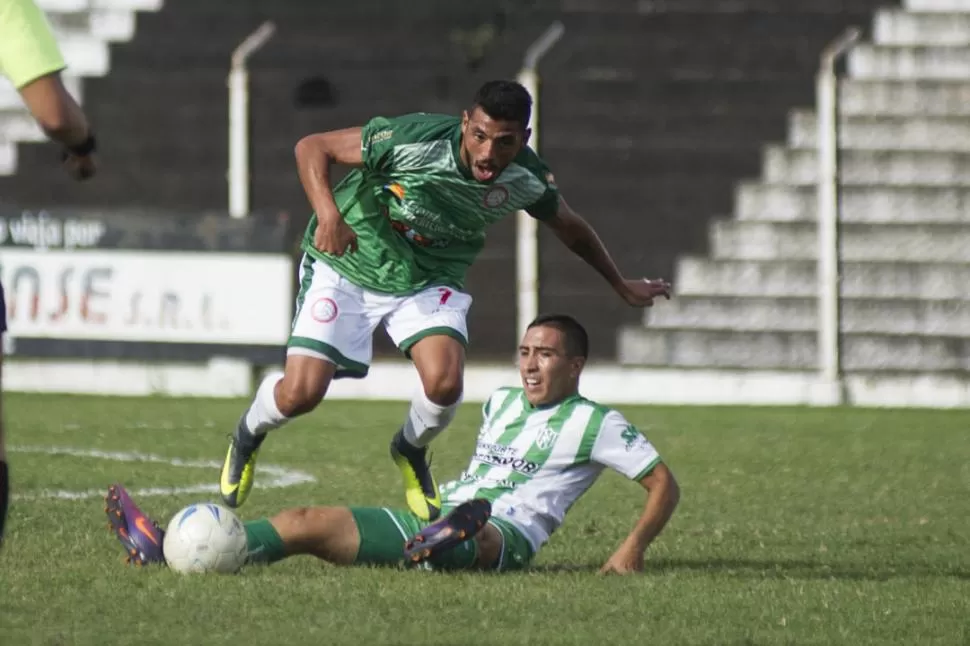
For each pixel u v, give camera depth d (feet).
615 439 70.49
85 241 174.91
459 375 71.41
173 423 146.51
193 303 175.32
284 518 66.54
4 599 59.72
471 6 233.55
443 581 64.13
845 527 90.12
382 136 69.82
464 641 53.72
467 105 218.79
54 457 118.01
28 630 54.39
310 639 53.62
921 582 68.80
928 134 221.46
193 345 175.11
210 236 175.42
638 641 54.49
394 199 71.67
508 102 66.95
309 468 116.06
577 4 234.38
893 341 204.74
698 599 62.49
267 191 215.92
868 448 136.56
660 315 208.95
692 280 212.02
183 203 218.59
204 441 132.16
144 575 64.08
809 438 144.36
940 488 110.52
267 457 122.93
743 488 108.99
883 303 207.72
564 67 227.81
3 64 46.16
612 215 214.90
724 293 211.41
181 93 224.94
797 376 189.57
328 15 233.76
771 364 205.36
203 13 234.99
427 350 71.92
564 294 209.15
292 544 66.28
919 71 229.25
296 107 221.87
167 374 184.24
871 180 218.18
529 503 70.64
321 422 152.76
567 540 82.64
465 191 70.69
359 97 223.51
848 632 56.80
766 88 223.92
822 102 186.70
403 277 73.20
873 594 65.00
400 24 233.14
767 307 208.54
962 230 213.87
